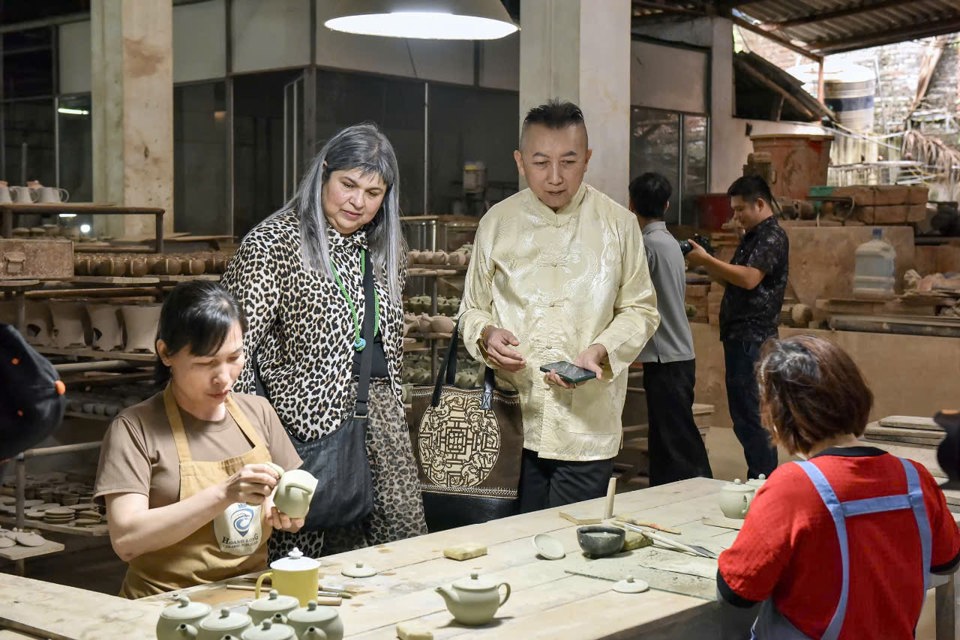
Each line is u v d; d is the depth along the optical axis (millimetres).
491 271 3855
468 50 12938
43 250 4852
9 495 5598
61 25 13711
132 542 2352
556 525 2930
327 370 3043
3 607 2156
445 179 12820
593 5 6164
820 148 10891
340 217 3113
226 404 2629
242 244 3043
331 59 11680
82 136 13625
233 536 2512
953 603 3043
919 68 18844
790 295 9125
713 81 16062
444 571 2471
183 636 1912
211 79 12461
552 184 3666
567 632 2051
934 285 8648
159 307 5191
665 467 5434
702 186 16094
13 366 1591
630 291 3793
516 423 3629
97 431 6305
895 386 7785
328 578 2393
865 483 2105
